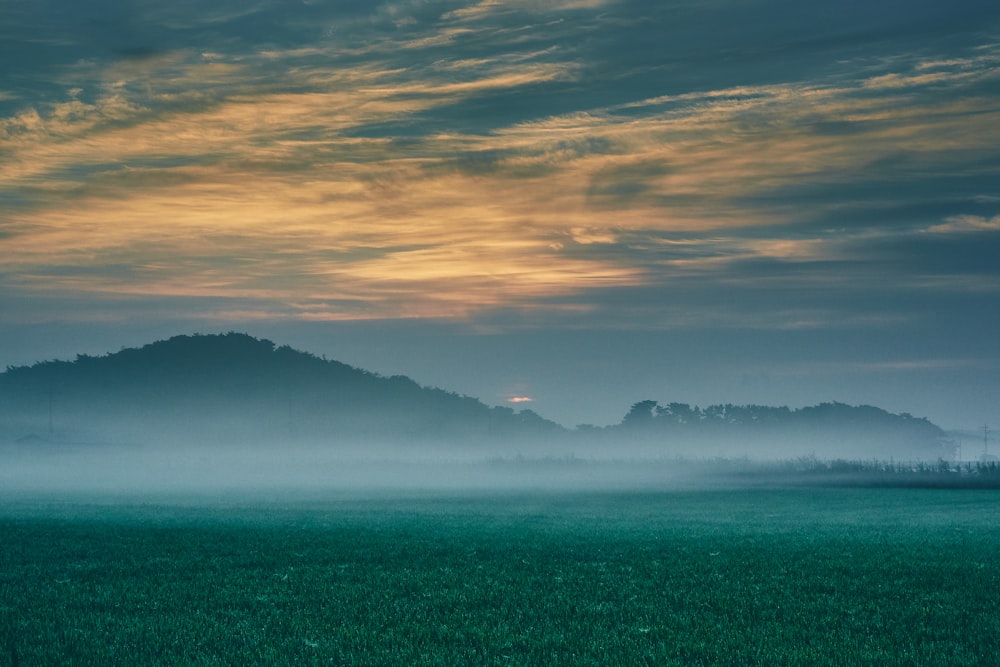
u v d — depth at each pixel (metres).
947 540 33.94
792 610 17.88
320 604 18.58
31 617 17.02
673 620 16.72
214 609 17.98
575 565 25.52
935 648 14.22
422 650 14.04
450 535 36.03
